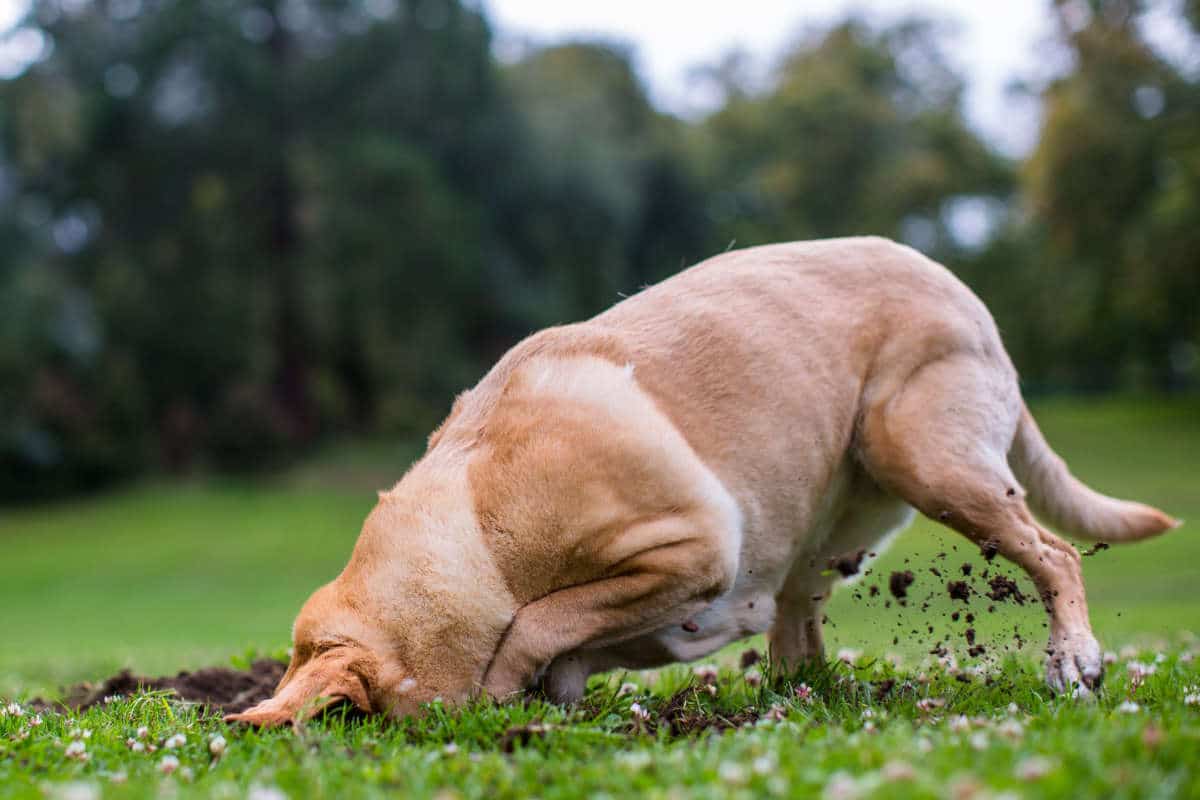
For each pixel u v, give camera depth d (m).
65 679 6.26
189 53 37.81
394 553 3.79
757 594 4.20
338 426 40.69
